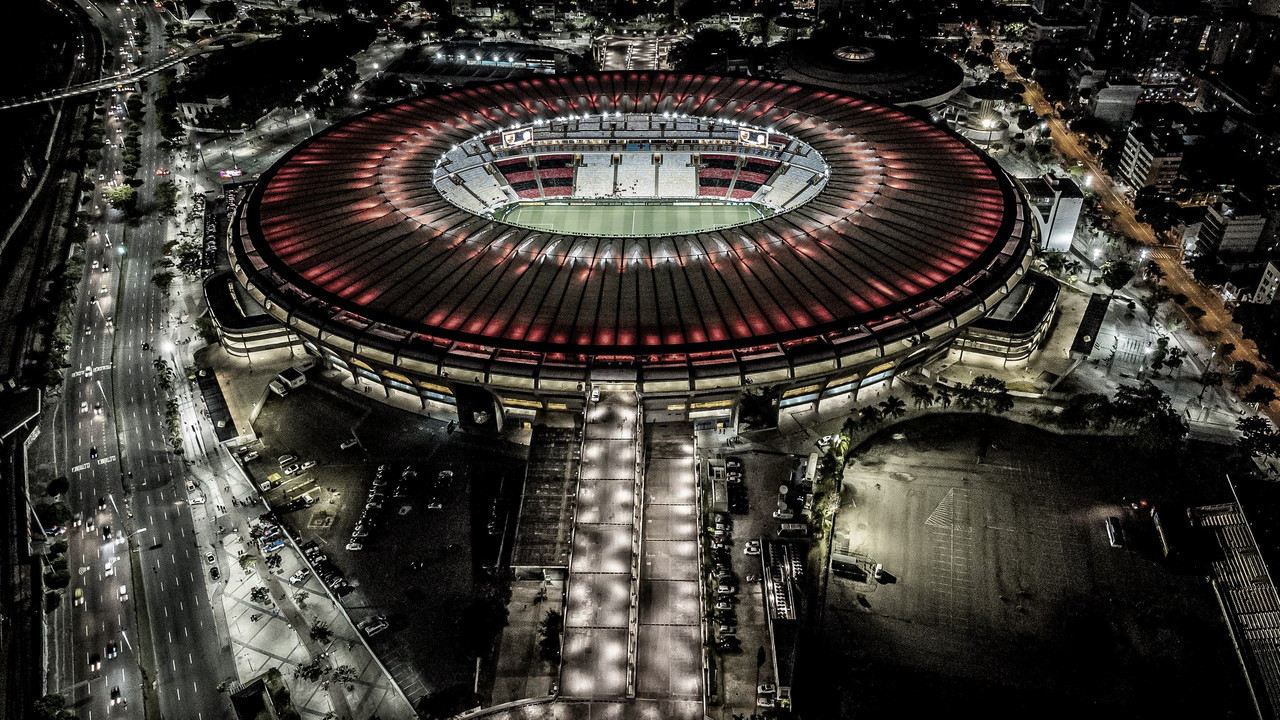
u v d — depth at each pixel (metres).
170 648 165.50
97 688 158.50
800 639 162.25
